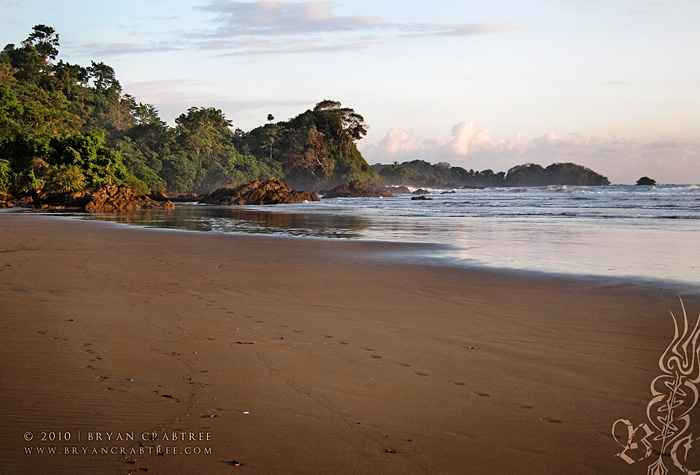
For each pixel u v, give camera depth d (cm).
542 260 1365
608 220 2770
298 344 621
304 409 434
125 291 934
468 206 4853
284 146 15275
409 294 938
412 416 423
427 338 654
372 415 424
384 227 2531
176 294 916
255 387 480
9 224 2556
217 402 446
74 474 341
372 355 581
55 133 7062
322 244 1747
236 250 1574
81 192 5075
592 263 1311
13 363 534
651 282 1050
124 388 472
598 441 388
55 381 486
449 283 1047
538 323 732
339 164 15725
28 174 5447
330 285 1022
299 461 355
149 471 344
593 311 806
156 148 11419
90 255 1421
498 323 732
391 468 348
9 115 6631
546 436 393
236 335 656
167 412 425
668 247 1631
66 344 603
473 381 503
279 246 1684
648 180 15462
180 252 1518
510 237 1967
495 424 411
